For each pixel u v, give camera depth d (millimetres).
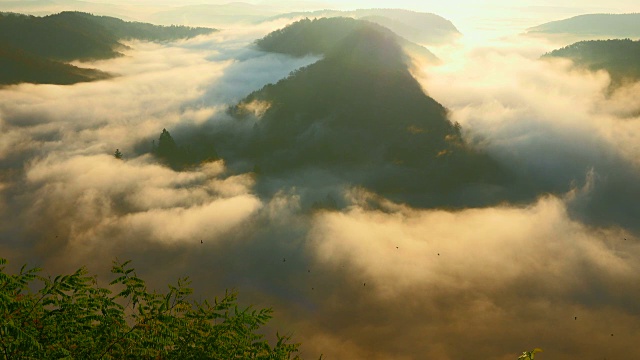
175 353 11648
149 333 11555
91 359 11070
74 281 11672
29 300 11125
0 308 10219
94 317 11430
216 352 11828
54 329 10883
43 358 10320
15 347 9961
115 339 11375
